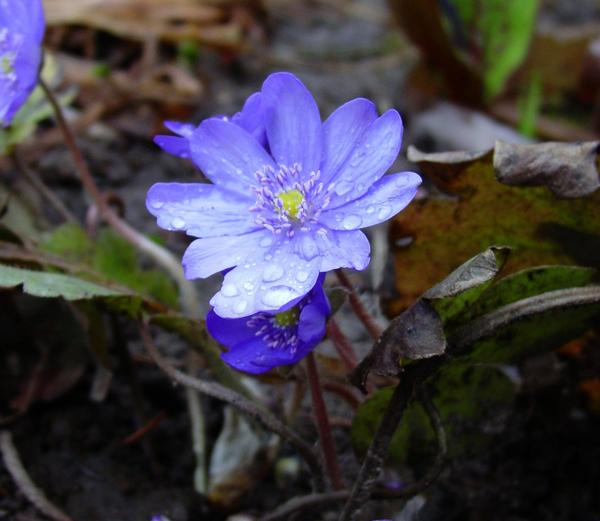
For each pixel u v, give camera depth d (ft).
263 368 0.37
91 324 0.45
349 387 0.46
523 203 0.43
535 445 0.49
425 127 0.74
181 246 0.61
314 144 0.39
